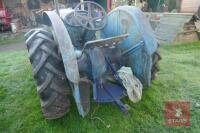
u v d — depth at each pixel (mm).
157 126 1998
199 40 5551
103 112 2119
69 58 1634
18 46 6047
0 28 8516
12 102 2295
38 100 2275
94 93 2059
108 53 2344
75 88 1691
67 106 1864
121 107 2088
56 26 1701
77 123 1971
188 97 2484
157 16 6348
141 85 2162
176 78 2980
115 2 8992
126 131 1922
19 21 9297
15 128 1937
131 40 2213
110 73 2270
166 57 4031
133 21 2125
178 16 5398
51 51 1751
